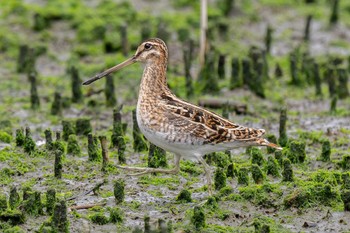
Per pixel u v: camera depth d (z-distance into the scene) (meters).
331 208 13.18
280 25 25.56
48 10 24.44
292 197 13.20
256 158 15.02
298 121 18.50
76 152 15.62
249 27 25.33
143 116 13.49
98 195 13.73
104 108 19.31
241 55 23.19
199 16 24.95
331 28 25.48
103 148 14.86
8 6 25.20
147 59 14.05
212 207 13.08
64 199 12.66
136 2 26.16
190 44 22.03
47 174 14.62
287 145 16.27
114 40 23.16
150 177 14.54
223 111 17.52
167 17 24.73
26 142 15.48
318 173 14.30
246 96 20.14
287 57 23.31
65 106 19.27
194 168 14.86
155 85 13.76
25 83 21.02
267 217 12.84
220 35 24.47
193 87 20.34
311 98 20.34
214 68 20.58
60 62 22.59
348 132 17.55
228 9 25.98
